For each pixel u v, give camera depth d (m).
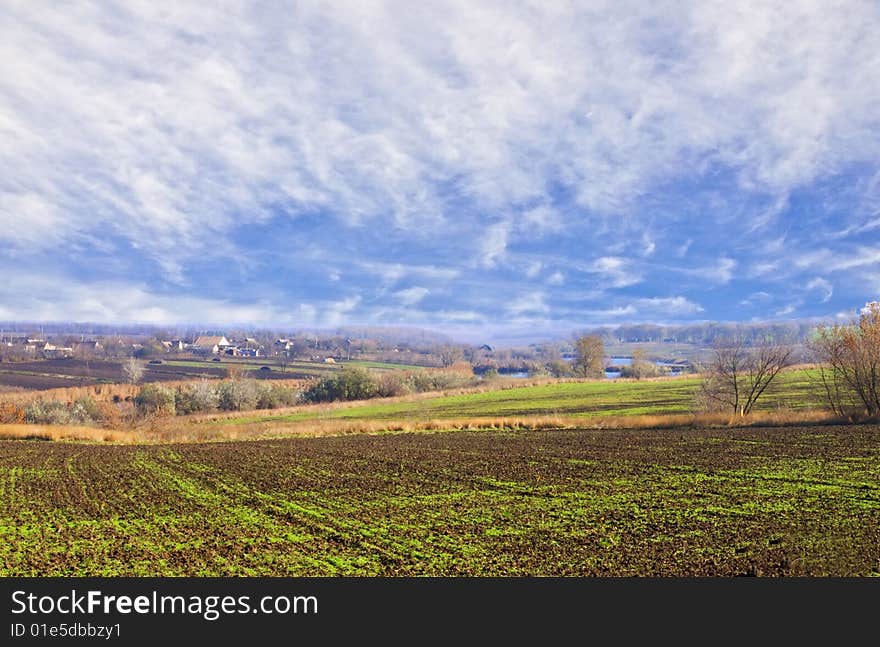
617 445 38.88
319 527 21.89
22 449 44.56
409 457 37.59
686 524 20.75
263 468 34.78
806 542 18.45
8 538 21.02
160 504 25.97
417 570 17.45
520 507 24.00
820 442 35.56
